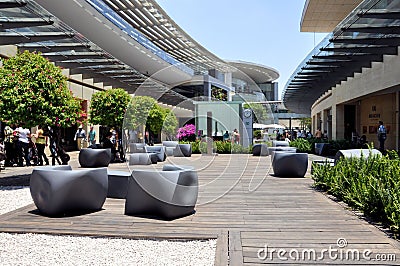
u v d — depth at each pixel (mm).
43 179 5422
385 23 10742
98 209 5863
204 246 4172
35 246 4152
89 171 5594
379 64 14266
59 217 5387
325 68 15602
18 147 12297
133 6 20234
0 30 11000
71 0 14328
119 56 21172
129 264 3629
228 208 6047
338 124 23188
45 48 13508
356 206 5910
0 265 3588
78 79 19703
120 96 14109
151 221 5172
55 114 8375
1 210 5957
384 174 6082
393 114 20484
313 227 4840
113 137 14164
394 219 4547
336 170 7527
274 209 5961
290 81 19828
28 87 8062
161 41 25172
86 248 4090
